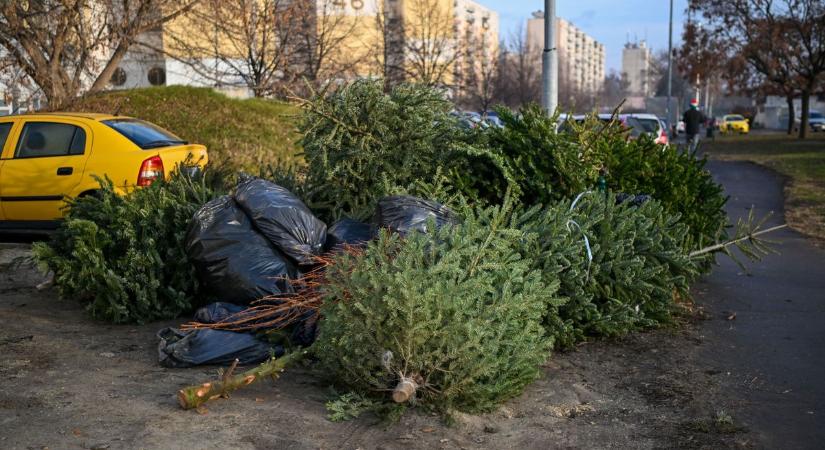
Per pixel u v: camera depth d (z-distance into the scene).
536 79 46.91
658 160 8.48
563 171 6.95
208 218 6.02
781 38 44.72
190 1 18.59
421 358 4.44
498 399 4.76
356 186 7.05
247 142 17.02
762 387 5.27
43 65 15.98
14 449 3.99
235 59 24.97
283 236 5.92
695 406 4.90
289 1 24.08
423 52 32.00
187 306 6.53
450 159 7.03
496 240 5.05
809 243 11.21
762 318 7.08
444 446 4.25
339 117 6.86
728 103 106.44
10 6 14.97
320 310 4.80
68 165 9.66
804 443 4.35
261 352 5.41
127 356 5.64
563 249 5.86
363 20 32.62
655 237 6.53
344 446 4.21
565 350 6.05
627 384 5.34
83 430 4.27
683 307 7.31
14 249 9.90
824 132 62.34
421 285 4.35
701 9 47.00
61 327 6.38
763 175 22.39
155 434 4.24
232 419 4.50
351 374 4.69
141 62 21.39
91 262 6.33
